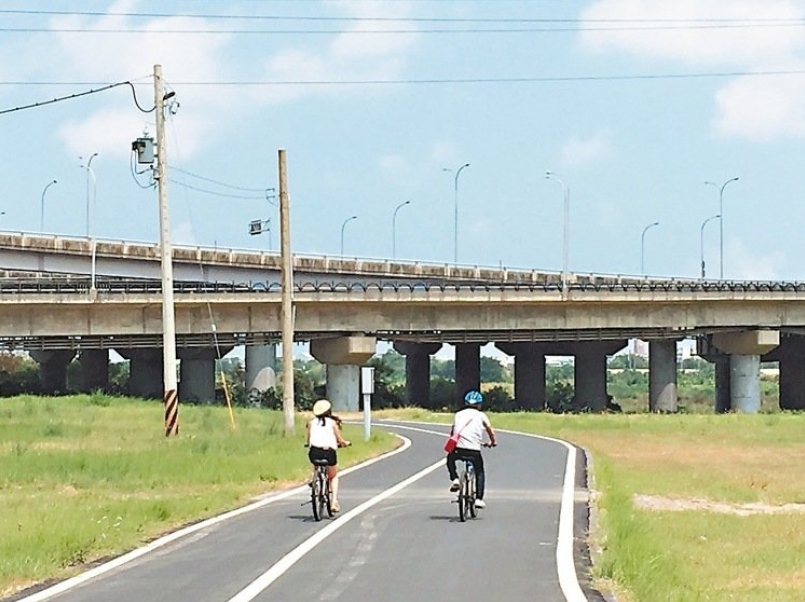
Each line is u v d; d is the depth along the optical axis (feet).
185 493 82.38
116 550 53.72
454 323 275.39
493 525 62.64
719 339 307.58
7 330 243.40
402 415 258.78
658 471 111.45
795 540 64.23
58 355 348.59
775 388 541.75
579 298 276.82
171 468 96.32
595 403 351.67
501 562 49.75
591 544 55.57
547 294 274.98
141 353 321.73
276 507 72.43
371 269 329.72
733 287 289.94
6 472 92.79
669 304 287.48
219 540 56.85
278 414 205.26
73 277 302.04
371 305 269.23
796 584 49.85
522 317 279.08
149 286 304.91
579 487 86.33
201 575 46.55
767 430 189.16
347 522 63.82
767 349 300.81
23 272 290.76
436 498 77.10
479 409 65.98
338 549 53.57
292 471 96.63
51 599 41.60
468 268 344.90
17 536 54.65
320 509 64.59
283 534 58.95
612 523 59.72
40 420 168.25
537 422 210.79
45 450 115.55
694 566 53.72
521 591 42.78
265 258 313.94
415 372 362.33
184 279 304.30
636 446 150.92
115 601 41.04
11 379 377.91
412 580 45.14
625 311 285.84
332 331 268.62
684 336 302.25
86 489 85.10
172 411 134.31
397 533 59.21
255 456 109.29
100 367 349.20
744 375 303.48
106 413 188.75
